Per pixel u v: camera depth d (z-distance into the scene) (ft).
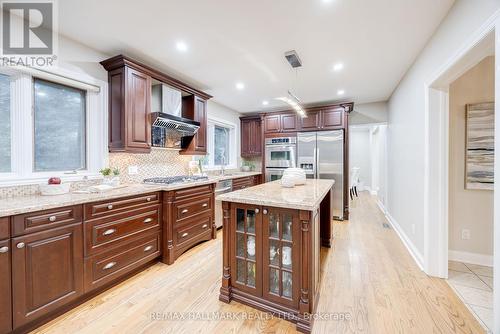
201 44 7.47
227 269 6.04
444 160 7.01
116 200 6.59
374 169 24.61
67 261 5.48
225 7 5.65
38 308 4.97
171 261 8.18
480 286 6.56
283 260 5.45
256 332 4.92
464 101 7.86
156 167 10.38
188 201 9.22
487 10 4.25
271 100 14.52
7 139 6.26
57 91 7.24
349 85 11.50
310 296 5.03
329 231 9.58
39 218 4.97
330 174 14.12
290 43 7.40
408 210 9.59
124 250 6.84
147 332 4.93
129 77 7.94
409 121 9.35
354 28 6.53
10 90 6.30
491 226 7.77
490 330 4.87
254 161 18.92
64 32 6.78
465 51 5.00
